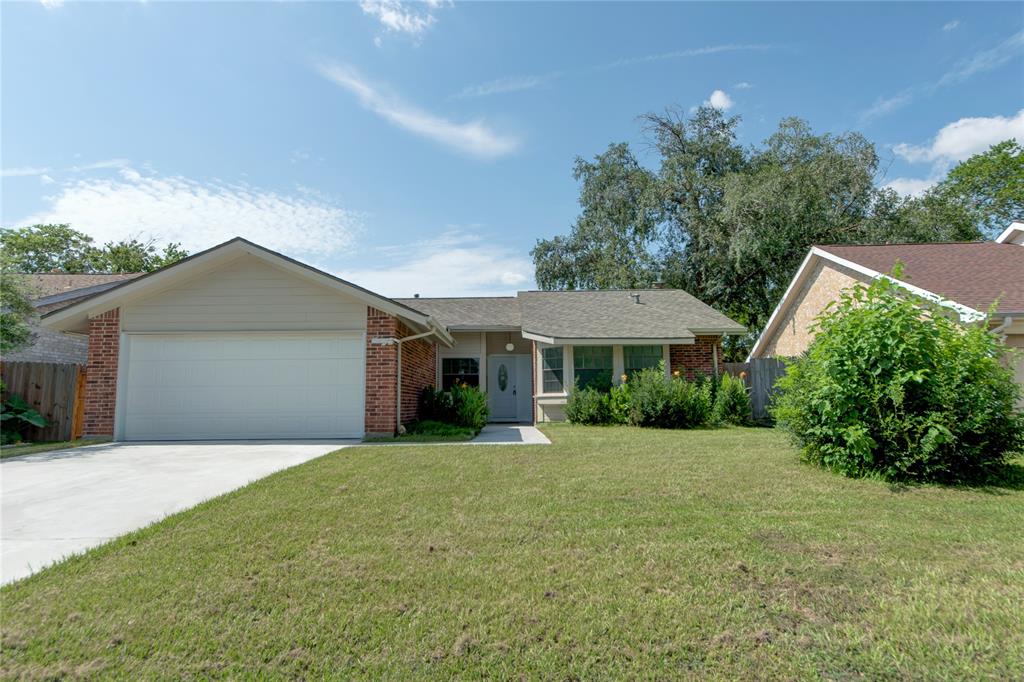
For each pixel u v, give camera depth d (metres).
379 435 11.07
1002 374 6.49
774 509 5.07
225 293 11.39
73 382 12.09
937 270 12.41
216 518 4.82
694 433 11.77
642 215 26.11
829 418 6.78
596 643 2.70
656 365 15.20
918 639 2.69
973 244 14.41
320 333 11.30
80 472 7.23
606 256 27.59
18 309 12.20
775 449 8.91
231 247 11.02
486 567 3.66
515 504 5.28
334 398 11.23
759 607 3.05
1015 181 26.44
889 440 6.32
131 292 11.06
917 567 3.60
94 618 2.96
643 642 2.71
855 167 23.62
